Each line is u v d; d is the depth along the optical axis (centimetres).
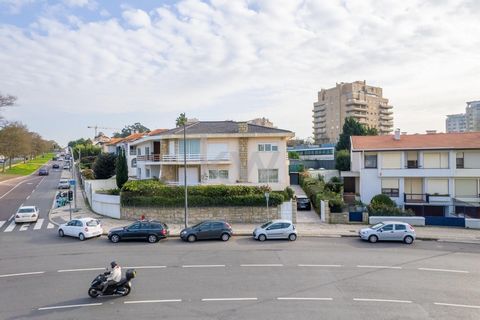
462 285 1522
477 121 17462
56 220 3278
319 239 2481
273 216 3084
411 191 3628
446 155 3516
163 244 2356
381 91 13088
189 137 3684
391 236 2366
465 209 3472
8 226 3036
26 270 1795
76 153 9150
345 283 1546
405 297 1385
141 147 4844
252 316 1217
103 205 3497
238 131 3747
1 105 5650
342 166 5634
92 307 1317
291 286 1508
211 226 2461
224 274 1677
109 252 2138
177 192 3156
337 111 12681
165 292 1452
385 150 3569
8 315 1262
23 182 6512
